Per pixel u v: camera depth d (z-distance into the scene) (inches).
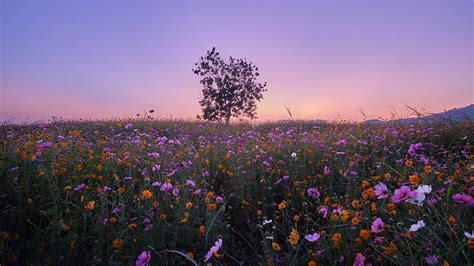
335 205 114.0
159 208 116.4
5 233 100.6
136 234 104.8
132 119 539.8
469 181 113.7
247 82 1077.1
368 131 333.7
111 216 113.7
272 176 177.5
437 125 297.7
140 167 172.7
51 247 98.8
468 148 208.5
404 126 318.3
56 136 263.9
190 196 135.9
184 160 192.5
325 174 163.8
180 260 97.8
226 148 250.2
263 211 139.5
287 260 93.5
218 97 1042.7
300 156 211.5
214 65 1061.1
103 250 100.8
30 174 145.4
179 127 471.2
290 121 671.1
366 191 102.2
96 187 138.2
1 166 149.6
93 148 224.1
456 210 93.5
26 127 383.6
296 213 136.3
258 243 120.0
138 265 85.5
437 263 71.2
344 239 93.7
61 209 119.7
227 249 110.4
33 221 118.8
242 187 153.0
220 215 124.9
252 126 502.3
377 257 85.4
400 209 114.7
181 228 110.1
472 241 71.8
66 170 147.7
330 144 255.4
